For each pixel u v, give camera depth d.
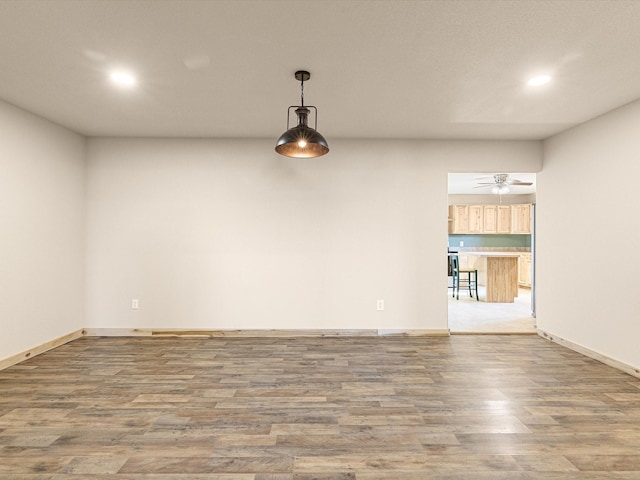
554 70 2.80
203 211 4.68
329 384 3.11
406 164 4.71
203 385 3.08
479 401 2.79
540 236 4.78
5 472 1.92
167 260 4.68
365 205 4.71
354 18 2.16
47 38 2.37
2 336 3.48
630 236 3.42
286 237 4.70
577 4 2.02
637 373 3.29
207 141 4.68
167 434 2.30
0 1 1.99
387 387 3.05
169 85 3.10
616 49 2.49
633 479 1.89
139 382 3.14
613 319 3.60
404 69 2.80
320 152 2.99
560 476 1.91
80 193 4.57
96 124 4.16
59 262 4.21
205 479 1.88
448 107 3.58
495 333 4.82
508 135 4.53
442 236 4.71
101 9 2.07
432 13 2.11
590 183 3.91
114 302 4.67
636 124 3.37
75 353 3.95
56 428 2.37
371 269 4.70
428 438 2.27
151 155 4.66
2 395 2.88
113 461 2.02
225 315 4.69
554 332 4.48
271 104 3.52
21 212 3.69
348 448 2.16
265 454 2.10
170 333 4.66
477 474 1.93
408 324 4.71
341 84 3.07
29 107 3.63
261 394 2.91
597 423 2.46
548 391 2.97
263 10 2.08
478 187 8.84
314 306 4.70
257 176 4.70
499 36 2.35
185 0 2.00
